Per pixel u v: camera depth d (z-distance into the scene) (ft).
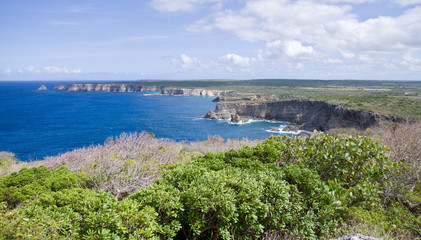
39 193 18.34
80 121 218.18
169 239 11.51
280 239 14.96
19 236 9.15
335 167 19.85
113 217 10.36
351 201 18.33
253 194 13.55
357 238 12.64
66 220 10.67
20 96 536.42
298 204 15.49
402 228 16.61
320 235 15.96
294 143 22.91
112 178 22.36
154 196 12.59
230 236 12.94
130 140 36.32
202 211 12.49
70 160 29.76
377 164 19.42
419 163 21.80
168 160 33.12
